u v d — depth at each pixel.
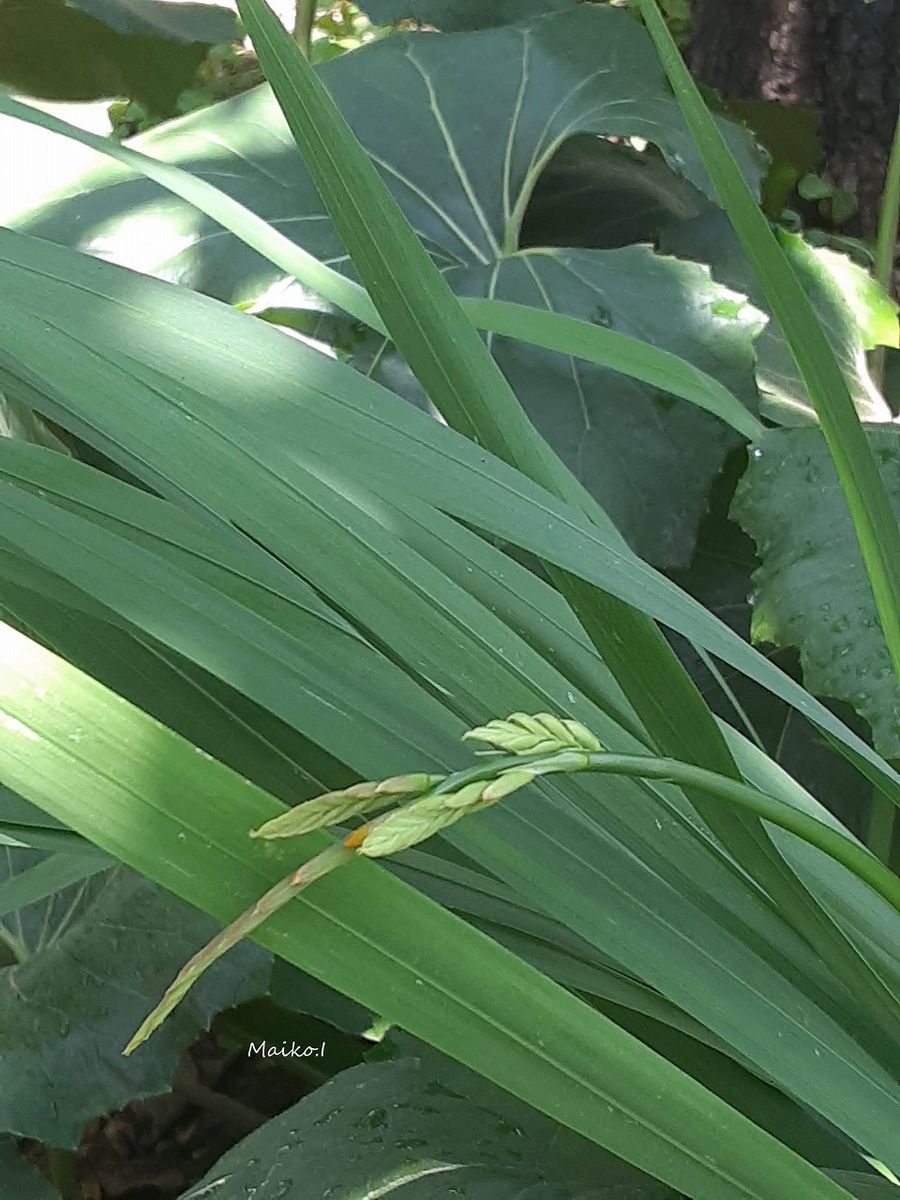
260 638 0.52
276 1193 0.89
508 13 1.68
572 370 1.29
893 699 1.05
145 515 0.58
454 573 0.63
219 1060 1.71
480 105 1.52
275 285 1.26
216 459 0.51
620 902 0.53
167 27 1.84
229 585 0.56
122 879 1.27
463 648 0.57
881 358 1.71
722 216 1.66
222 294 1.26
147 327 0.51
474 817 0.52
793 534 1.13
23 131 1.41
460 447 0.54
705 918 0.56
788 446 1.16
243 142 1.43
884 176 2.08
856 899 0.70
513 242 1.47
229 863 0.39
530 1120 0.93
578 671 0.64
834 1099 0.53
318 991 1.20
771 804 0.46
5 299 0.50
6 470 0.57
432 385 0.61
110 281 0.51
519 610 0.64
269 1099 1.68
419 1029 0.41
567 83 1.54
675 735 0.59
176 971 1.16
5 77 2.07
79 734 0.38
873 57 2.00
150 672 0.65
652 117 1.49
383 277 0.59
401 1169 0.89
